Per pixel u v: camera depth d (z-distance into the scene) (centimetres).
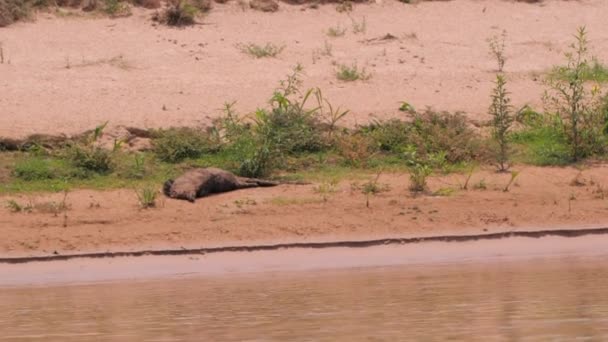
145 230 4356
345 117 5622
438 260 4081
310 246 4259
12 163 5009
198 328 2922
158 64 6159
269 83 5975
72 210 4569
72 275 3906
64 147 5181
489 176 5147
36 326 3002
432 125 5541
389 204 4684
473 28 7038
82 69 6019
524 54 6669
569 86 5850
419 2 7362
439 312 3086
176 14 6700
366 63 6375
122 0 6838
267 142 5159
